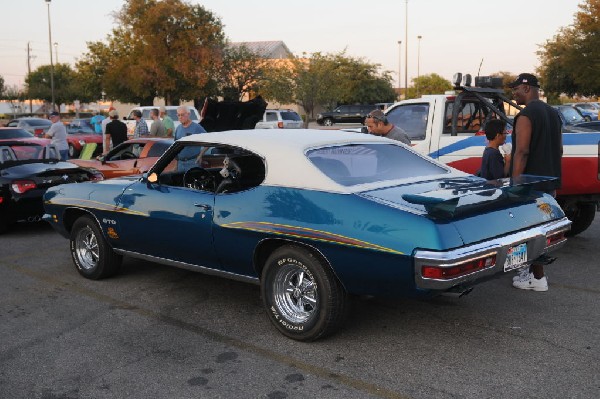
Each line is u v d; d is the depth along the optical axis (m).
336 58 34.91
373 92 55.78
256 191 4.54
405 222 3.82
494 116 8.29
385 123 6.98
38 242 8.28
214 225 4.71
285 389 3.70
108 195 5.75
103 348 4.41
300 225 4.19
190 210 4.93
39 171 8.62
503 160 6.02
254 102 11.55
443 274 3.66
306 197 4.26
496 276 4.04
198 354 4.27
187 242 5.02
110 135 14.61
